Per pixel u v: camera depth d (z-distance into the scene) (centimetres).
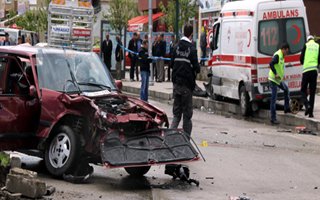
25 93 1083
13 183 877
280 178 1122
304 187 1055
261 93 1939
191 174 1123
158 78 3147
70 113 1015
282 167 1223
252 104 1995
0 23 6506
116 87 1141
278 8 1953
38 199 878
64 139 1021
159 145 1016
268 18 1942
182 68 1310
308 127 1766
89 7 3331
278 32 1953
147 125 1023
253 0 1978
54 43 3288
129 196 936
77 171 1020
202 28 3553
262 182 1082
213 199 941
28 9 6247
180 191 986
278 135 1653
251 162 1259
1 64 1113
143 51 2198
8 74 1105
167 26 4294
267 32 1944
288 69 1964
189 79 1316
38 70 1088
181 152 1027
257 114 2022
